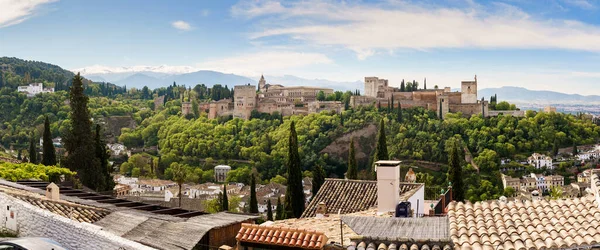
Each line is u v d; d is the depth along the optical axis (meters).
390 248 13.20
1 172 38.50
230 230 19.95
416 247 13.05
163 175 184.75
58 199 26.05
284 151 184.88
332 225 19.67
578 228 13.84
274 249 14.41
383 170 21.80
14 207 22.83
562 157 189.25
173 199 77.69
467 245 13.56
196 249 18.69
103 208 24.06
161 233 19.00
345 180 28.12
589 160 183.62
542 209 15.31
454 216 15.54
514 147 188.50
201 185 147.25
